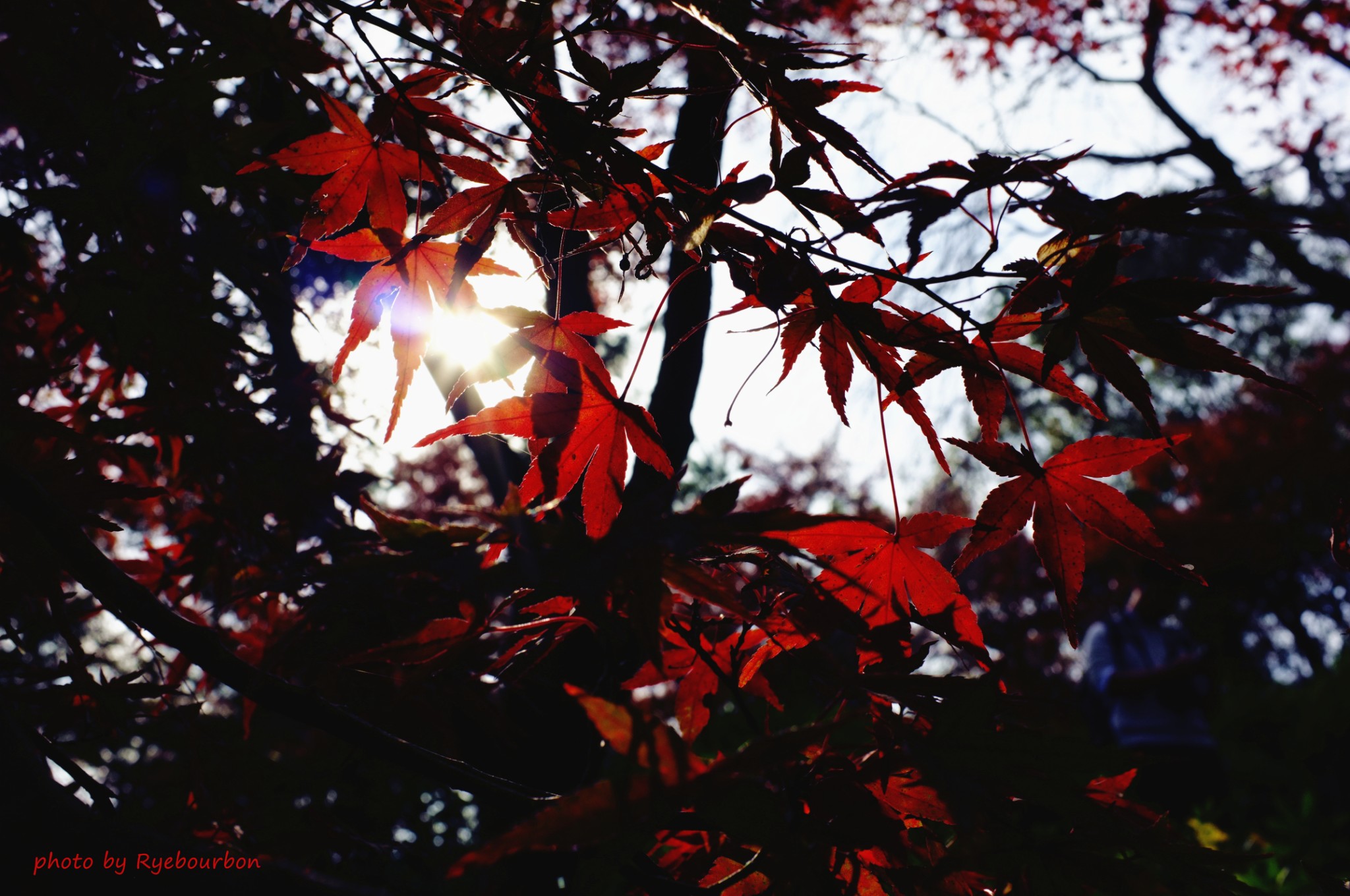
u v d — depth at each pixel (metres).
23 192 0.81
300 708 0.67
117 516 1.15
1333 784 4.09
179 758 0.86
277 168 0.84
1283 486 6.04
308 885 0.62
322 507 0.95
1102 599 4.39
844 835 0.63
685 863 0.70
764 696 0.72
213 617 0.93
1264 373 0.64
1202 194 0.63
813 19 1.26
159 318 0.86
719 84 0.78
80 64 0.83
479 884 0.86
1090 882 0.64
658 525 0.61
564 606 0.67
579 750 0.93
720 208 0.66
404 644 0.65
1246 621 6.75
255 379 0.97
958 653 0.72
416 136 0.70
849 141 0.66
